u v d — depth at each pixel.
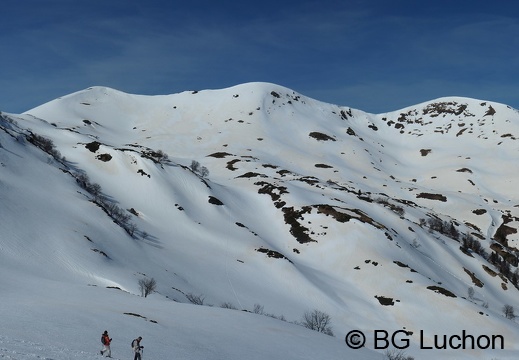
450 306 99.44
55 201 103.19
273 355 44.75
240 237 127.19
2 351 25.08
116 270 80.19
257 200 157.38
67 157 150.12
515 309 122.69
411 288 106.38
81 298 54.53
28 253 75.38
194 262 104.00
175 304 60.94
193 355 38.28
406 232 146.25
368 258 119.88
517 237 188.88
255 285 101.00
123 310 50.34
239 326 54.38
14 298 49.44
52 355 27.41
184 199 138.50
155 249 104.75
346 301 102.25
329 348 53.62
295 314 89.69
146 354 35.66
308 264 122.44
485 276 140.38
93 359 28.92
